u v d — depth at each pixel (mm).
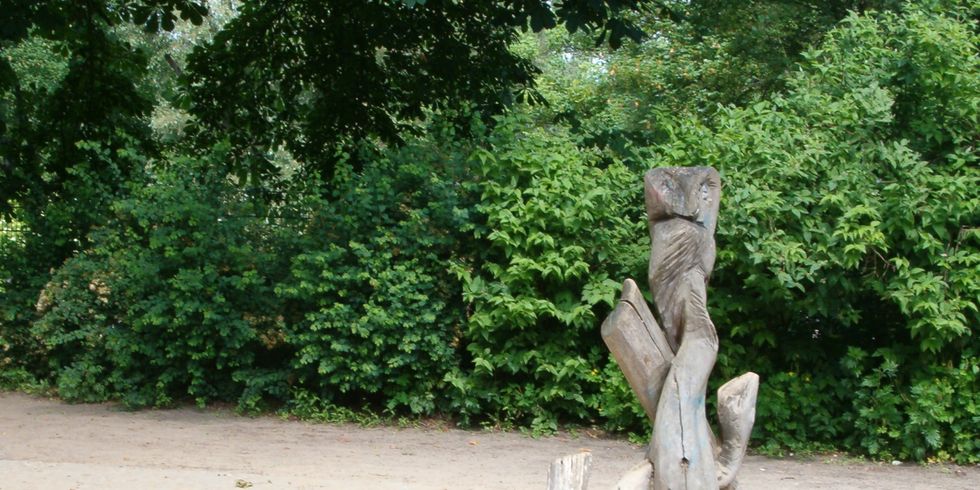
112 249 11109
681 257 5184
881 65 9953
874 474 8734
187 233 10672
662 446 4938
